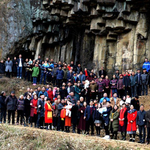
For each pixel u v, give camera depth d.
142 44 21.56
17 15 24.45
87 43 24.73
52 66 22.77
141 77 19.23
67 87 18.45
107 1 20.73
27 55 27.11
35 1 24.81
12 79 22.48
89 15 22.17
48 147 11.33
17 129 12.66
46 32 25.72
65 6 22.25
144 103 18.22
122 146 11.75
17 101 15.16
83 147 11.45
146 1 20.30
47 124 14.70
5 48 24.19
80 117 14.56
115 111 13.91
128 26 21.70
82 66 24.83
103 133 15.25
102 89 18.50
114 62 23.17
